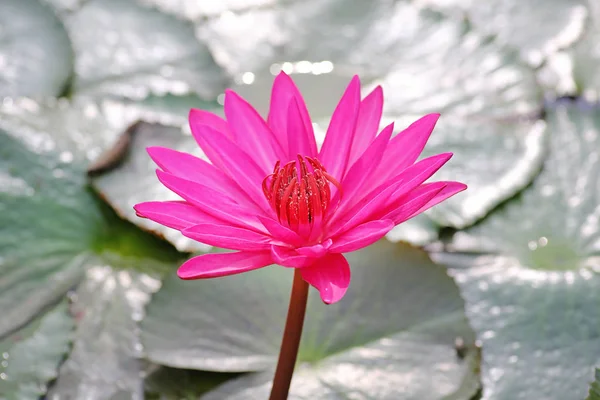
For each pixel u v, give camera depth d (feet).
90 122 3.92
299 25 4.42
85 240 3.74
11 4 4.13
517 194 3.81
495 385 3.50
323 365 3.49
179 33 4.29
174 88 4.09
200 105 4.05
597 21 4.32
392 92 4.08
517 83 4.04
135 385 3.50
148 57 4.16
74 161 3.82
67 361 3.54
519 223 3.77
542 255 3.71
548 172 3.85
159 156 3.23
